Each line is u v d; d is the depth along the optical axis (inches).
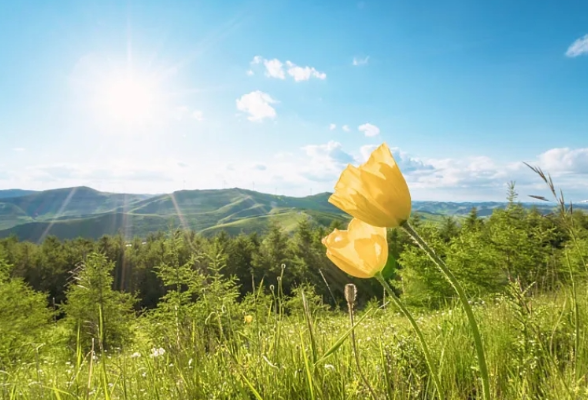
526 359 68.5
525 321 74.9
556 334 78.3
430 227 698.2
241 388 63.9
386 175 27.7
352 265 32.0
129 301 781.9
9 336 414.6
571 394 50.4
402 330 108.0
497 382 70.7
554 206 61.7
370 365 79.0
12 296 808.9
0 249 1037.2
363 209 27.5
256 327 85.2
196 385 74.5
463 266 476.7
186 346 84.6
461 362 81.3
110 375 89.5
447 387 71.7
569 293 86.6
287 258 1923.0
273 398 67.8
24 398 86.4
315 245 1963.6
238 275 1950.1
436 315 148.1
